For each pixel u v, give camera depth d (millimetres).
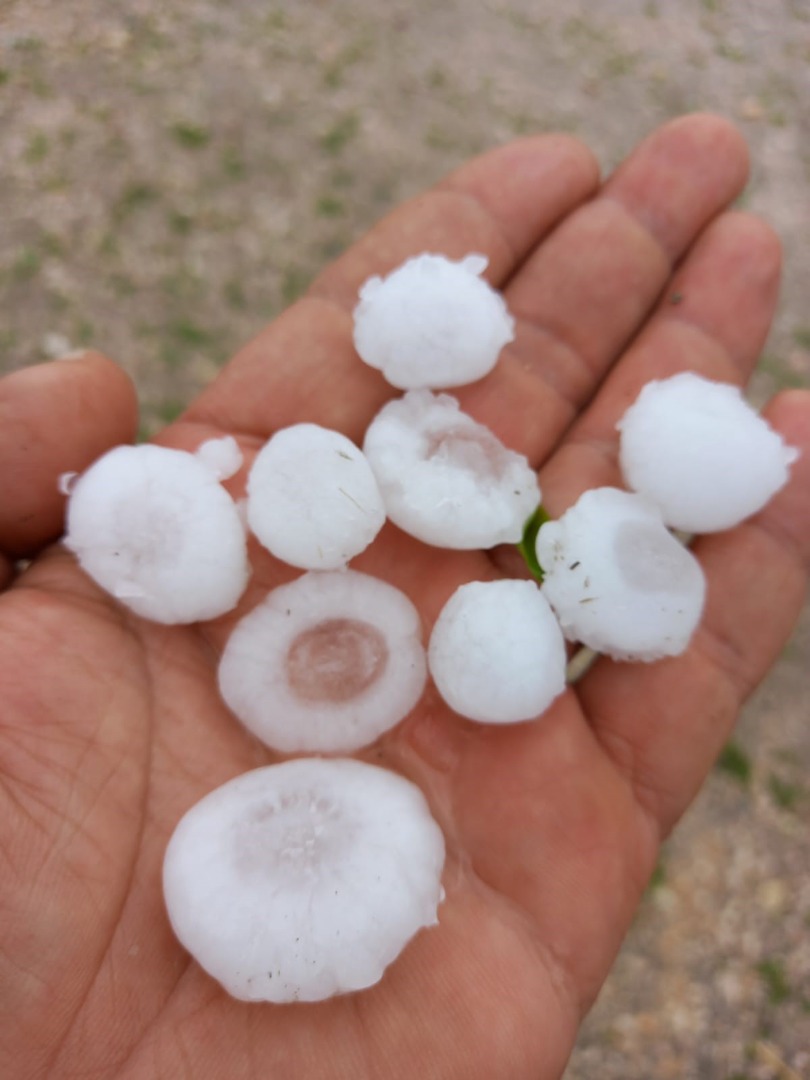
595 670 116
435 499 117
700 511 119
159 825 97
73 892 88
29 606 101
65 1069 85
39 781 90
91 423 109
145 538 107
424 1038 89
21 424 103
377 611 116
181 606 108
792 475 120
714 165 135
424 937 95
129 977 89
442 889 97
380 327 126
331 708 110
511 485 121
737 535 121
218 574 110
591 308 135
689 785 114
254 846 92
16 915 84
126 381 115
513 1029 91
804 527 120
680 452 118
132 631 108
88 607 105
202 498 111
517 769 106
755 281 134
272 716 109
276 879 90
